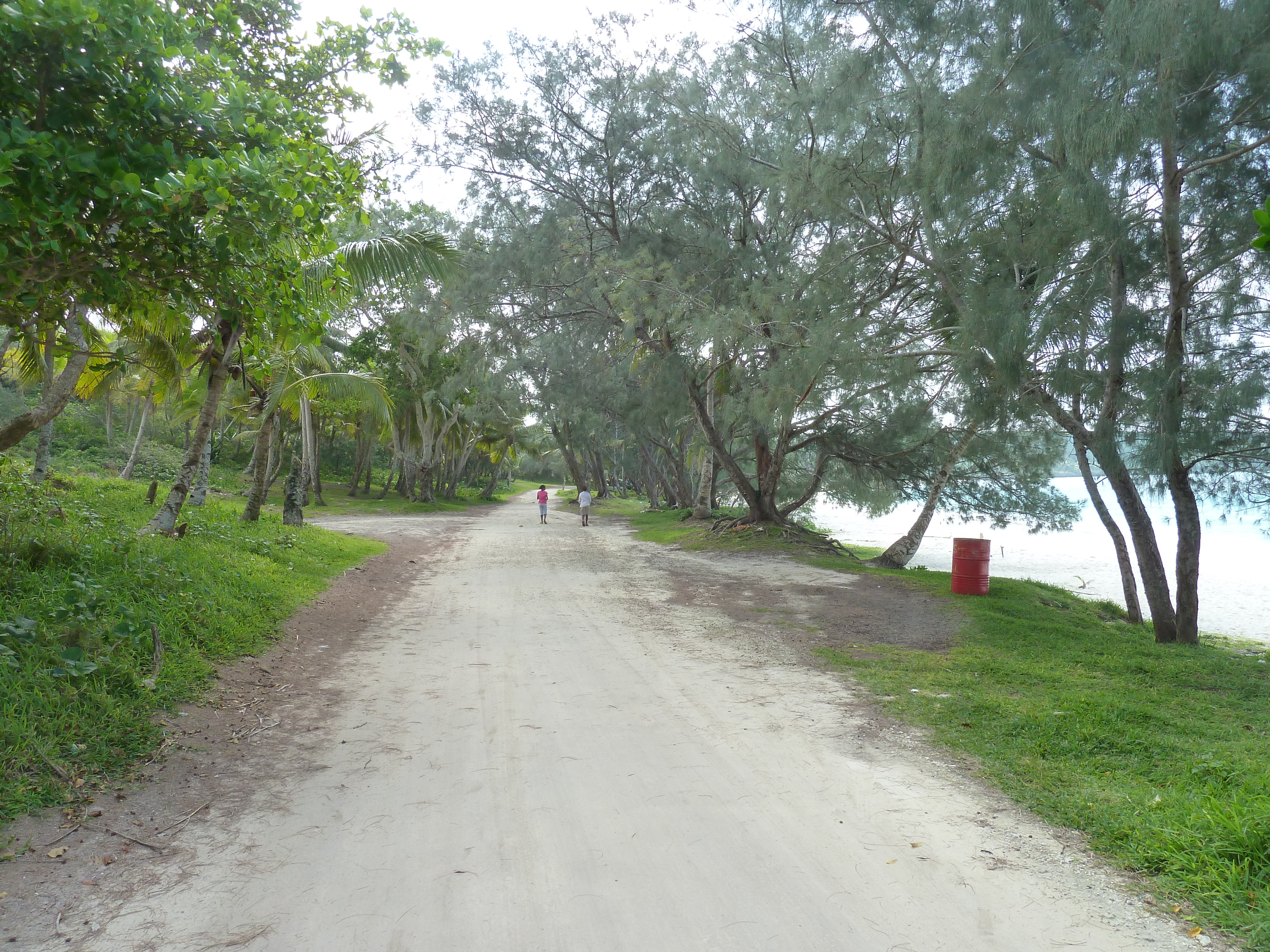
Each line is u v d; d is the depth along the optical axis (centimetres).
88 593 609
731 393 1775
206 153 530
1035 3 739
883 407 1569
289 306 586
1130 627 1209
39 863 328
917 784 440
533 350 2119
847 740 516
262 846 353
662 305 1453
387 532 2283
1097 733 521
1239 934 293
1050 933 293
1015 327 795
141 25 452
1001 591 1286
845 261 1127
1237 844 342
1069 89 718
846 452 1991
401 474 4578
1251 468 937
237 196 515
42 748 411
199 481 1723
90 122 471
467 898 311
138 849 347
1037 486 1839
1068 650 855
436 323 1869
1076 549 3000
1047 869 343
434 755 474
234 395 2067
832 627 943
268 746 482
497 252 1742
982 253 920
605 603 1094
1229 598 1845
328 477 5634
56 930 282
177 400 2156
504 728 526
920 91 879
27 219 449
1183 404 800
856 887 324
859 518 4806
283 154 528
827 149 1026
